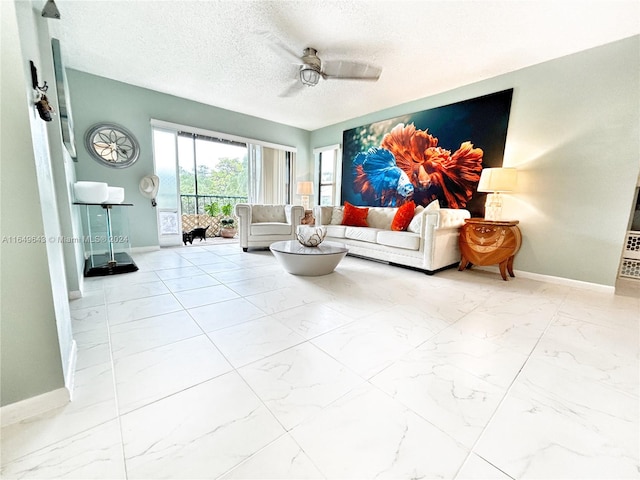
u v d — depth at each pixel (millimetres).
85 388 1087
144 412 969
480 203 3320
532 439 898
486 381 1194
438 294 2359
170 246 4449
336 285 2545
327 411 993
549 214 2832
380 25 2256
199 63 3006
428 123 3768
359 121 4773
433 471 776
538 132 2855
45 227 955
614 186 2480
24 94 892
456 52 2641
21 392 924
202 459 795
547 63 2764
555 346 1515
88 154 3469
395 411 1003
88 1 2057
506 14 2094
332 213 4488
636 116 2352
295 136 5637
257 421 940
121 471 753
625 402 1086
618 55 2400
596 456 840
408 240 3119
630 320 1884
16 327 910
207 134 4410
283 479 741
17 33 874
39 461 779
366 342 1503
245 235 4098
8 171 876
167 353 1350
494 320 1847
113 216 3596
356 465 788
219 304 2008
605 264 2553
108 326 1627
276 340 1500
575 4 1967
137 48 2717
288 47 2564
